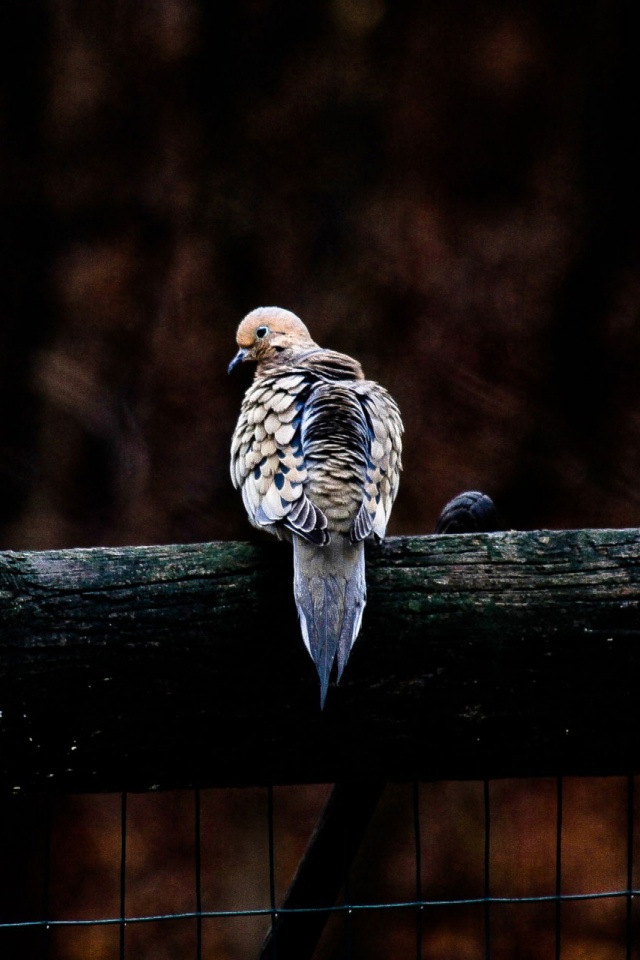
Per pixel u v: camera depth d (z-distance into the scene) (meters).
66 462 14.19
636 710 4.09
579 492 14.16
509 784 13.98
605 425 14.12
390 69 13.98
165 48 13.88
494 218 14.05
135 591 3.97
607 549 4.11
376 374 14.14
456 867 13.83
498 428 14.11
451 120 13.96
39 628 3.92
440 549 4.11
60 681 3.92
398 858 13.90
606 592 4.06
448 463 14.12
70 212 14.12
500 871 13.86
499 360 14.09
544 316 14.05
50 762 4.00
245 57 14.02
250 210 14.12
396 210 14.06
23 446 14.21
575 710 4.07
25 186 14.01
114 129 14.03
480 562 4.09
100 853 13.86
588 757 4.14
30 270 14.13
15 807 13.73
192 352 14.16
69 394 14.16
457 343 14.09
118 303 14.16
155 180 14.08
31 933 13.67
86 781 4.05
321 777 4.11
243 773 4.09
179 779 4.08
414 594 4.04
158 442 14.18
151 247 14.19
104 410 14.20
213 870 13.93
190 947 13.80
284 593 4.02
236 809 14.09
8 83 13.85
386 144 14.06
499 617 4.04
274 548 4.09
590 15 13.70
